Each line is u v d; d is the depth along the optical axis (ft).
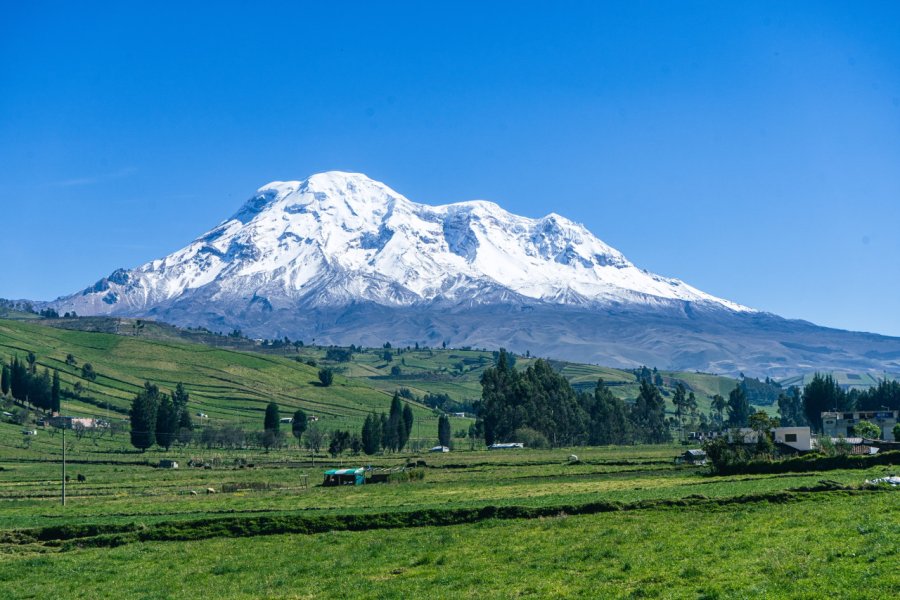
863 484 289.12
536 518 266.57
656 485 368.89
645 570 170.91
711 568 165.68
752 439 506.07
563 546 208.54
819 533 190.39
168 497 412.16
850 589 138.41
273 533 267.80
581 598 154.71
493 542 224.33
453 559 204.03
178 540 262.47
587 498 303.27
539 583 169.48
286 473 575.79
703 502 268.00
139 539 264.11
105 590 195.42
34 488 476.54
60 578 210.59
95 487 480.64
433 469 553.23
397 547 228.02
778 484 321.93
